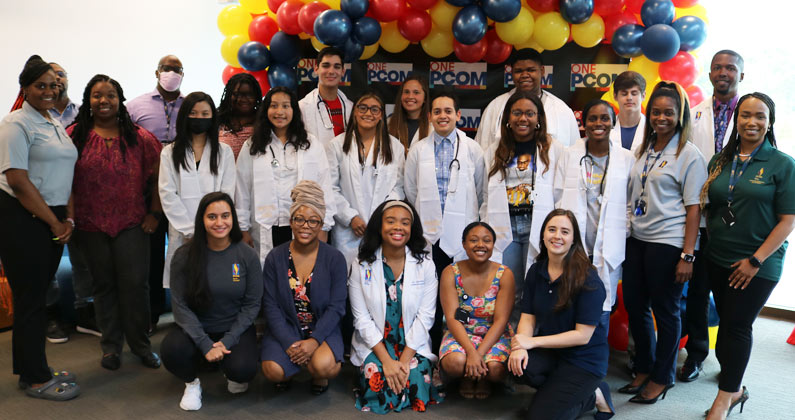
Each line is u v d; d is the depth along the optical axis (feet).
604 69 14.38
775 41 15.76
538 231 10.78
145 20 21.56
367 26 12.88
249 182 11.37
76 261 12.99
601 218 10.41
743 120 8.87
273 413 9.50
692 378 11.18
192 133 10.75
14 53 18.67
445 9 13.00
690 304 11.25
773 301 15.74
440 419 9.36
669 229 9.89
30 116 9.52
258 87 12.36
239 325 9.84
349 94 15.01
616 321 12.55
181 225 10.63
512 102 10.74
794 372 11.59
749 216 8.88
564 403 8.86
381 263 10.18
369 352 10.00
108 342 11.28
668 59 12.84
